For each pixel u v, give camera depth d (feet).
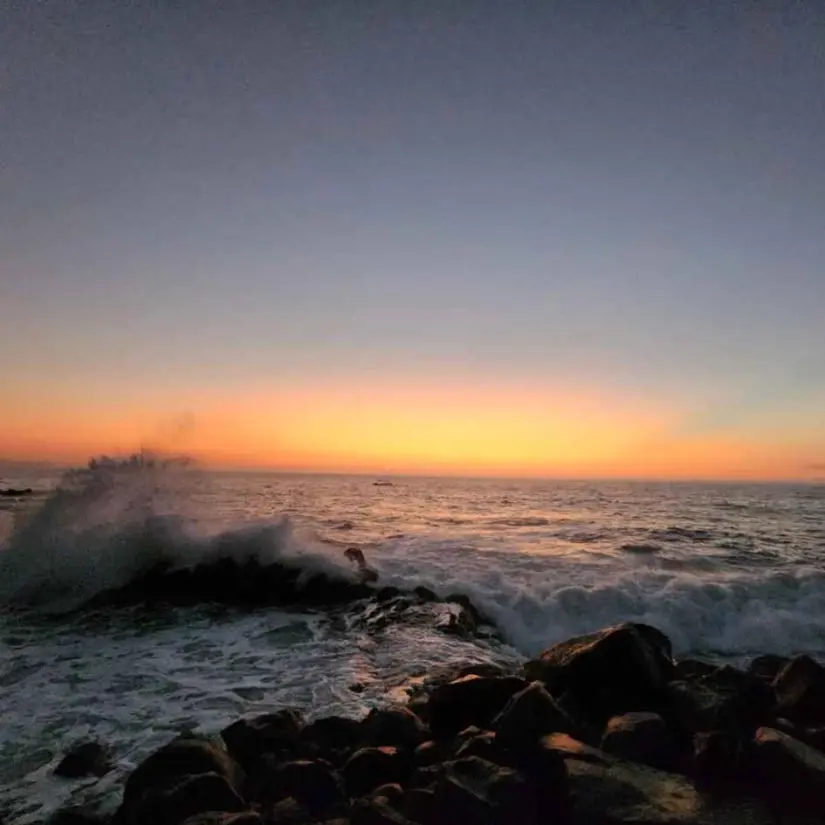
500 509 111.65
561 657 20.77
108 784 17.47
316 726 18.61
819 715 17.35
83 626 34.83
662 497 163.43
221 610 38.17
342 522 81.82
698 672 20.93
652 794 13.53
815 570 49.14
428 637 32.60
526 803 13.94
